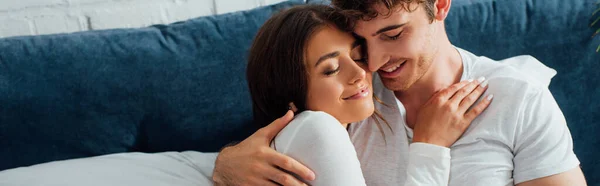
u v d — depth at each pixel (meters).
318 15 1.02
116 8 1.47
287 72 1.04
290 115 1.04
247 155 1.02
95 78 1.26
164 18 1.52
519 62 1.34
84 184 1.12
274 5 1.41
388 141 1.18
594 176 1.57
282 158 0.97
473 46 1.43
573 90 1.48
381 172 1.18
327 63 1.02
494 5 1.45
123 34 1.31
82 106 1.26
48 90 1.24
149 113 1.30
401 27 1.03
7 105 1.22
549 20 1.45
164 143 1.33
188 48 1.32
